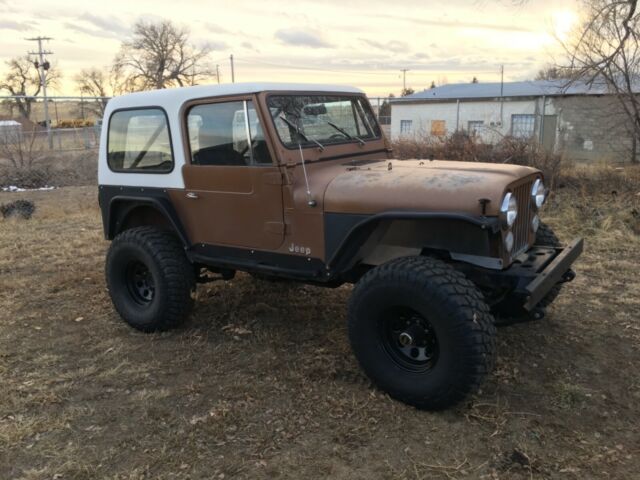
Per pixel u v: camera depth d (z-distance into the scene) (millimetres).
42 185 15188
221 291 5289
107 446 3018
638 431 3041
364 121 4496
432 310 3002
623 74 10453
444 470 2764
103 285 5688
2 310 5039
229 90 3795
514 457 2848
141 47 49719
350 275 3793
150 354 4102
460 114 24016
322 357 3926
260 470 2799
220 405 3369
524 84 31328
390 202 3250
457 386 3018
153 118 4270
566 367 3736
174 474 2785
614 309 4680
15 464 2877
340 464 2828
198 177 4043
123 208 4664
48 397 3492
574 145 17578
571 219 7781
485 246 3223
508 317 3400
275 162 3637
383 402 3330
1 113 22891
